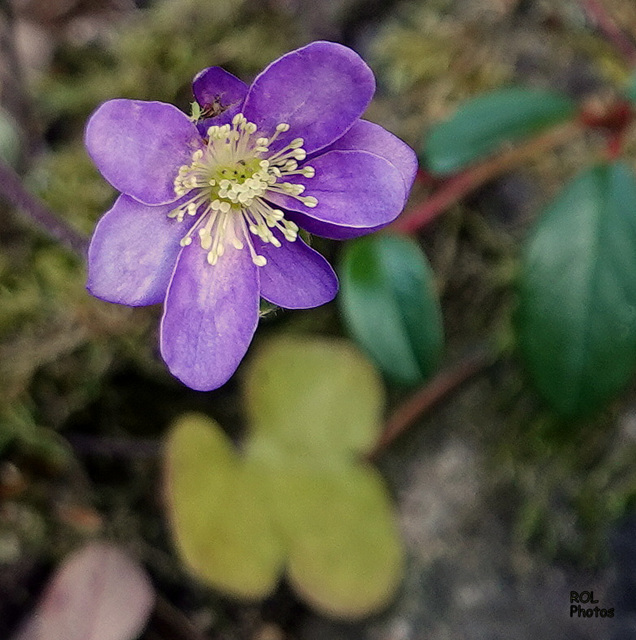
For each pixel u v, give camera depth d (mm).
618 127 143
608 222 133
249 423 142
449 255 151
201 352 113
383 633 141
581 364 133
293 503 139
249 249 117
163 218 114
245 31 162
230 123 114
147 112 108
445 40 159
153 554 146
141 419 150
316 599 137
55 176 153
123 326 146
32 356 145
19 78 157
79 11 167
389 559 138
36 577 142
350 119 113
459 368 149
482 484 145
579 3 158
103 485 147
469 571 142
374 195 113
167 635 143
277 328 150
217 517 136
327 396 141
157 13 163
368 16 163
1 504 143
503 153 152
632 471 141
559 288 133
